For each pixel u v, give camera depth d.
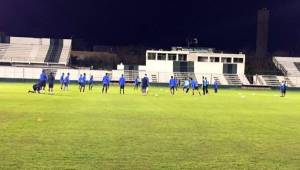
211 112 28.67
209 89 84.75
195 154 13.08
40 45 104.94
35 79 89.50
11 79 88.88
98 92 53.91
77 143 14.45
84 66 106.38
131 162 11.75
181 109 30.45
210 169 11.19
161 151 13.41
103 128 18.42
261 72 103.06
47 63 99.81
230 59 97.00
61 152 12.86
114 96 45.56
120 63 101.12
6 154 12.41
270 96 58.41
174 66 96.50
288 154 13.37
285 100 47.69
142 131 17.81
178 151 13.49
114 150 13.37
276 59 106.12
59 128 18.05
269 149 14.21
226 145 14.84
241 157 12.78
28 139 15.02
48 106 29.70
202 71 96.75
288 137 17.05
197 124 21.06
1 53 100.62
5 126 18.36
